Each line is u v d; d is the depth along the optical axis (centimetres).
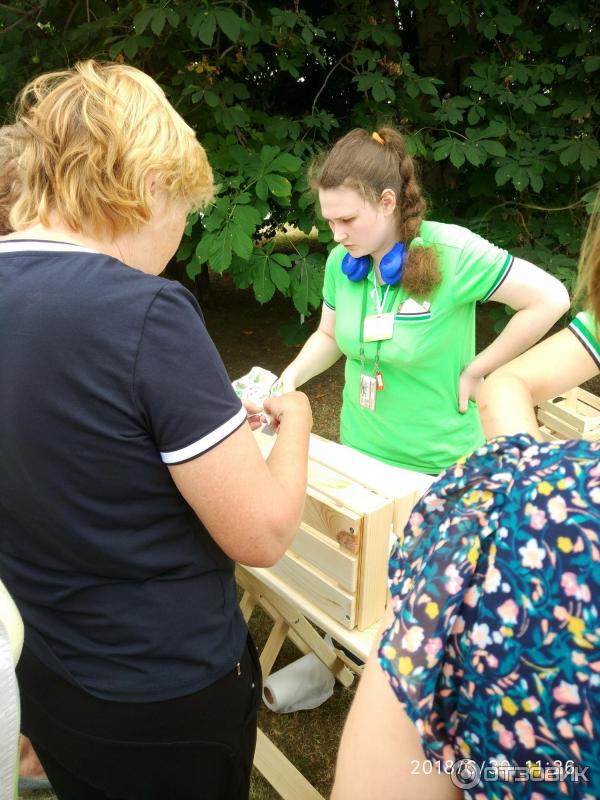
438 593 57
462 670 56
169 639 98
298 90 520
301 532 136
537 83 402
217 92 363
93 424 84
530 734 52
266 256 360
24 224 95
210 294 665
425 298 170
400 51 486
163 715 100
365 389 188
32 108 94
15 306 85
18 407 85
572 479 54
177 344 84
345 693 223
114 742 101
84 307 83
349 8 427
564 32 430
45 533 92
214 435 86
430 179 474
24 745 185
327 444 152
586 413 235
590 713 49
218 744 107
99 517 90
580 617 50
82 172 88
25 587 99
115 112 89
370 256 181
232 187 336
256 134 386
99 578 95
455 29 472
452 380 183
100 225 92
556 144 378
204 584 100
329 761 199
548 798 53
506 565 54
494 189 428
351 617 132
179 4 324
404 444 189
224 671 104
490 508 58
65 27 381
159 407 84
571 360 111
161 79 406
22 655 102
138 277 87
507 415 100
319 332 213
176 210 101
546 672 51
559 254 397
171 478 90
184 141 97
